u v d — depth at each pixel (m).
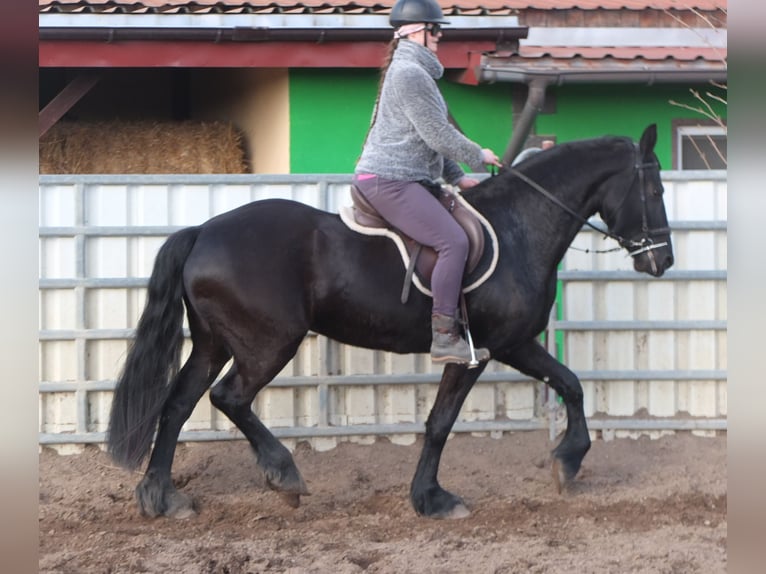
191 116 16.05
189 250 7.27
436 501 7.53
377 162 7.04
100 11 10.93
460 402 7.48
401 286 7.13
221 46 11.20
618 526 7.39
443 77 11.98
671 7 12.92
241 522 7.48
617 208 7.68
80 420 9.13
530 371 8.16
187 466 8.86
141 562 6.42
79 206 9.02
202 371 7.49
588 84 11.91
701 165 12.58
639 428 9.62
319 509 7.84
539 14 12.70
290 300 7.11
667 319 9.70
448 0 12.74
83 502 8.03
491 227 7.33
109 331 9.11
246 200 9.22
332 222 7.29
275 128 12.22
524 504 7.88
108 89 15.70
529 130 11.46
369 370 9.38
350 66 11.39
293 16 11.26
